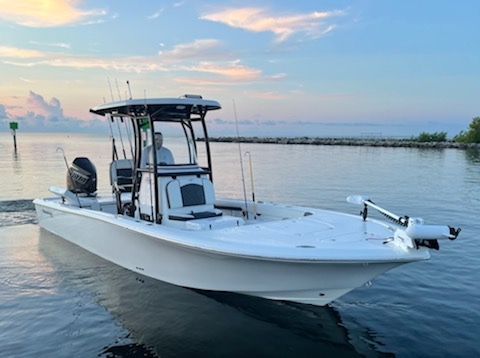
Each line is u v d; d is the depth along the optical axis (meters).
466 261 6.54
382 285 5.58
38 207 8.13
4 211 10.10
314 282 4.30
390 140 59.84
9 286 5.48
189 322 4.49
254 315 4.62
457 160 28.36
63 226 7.23
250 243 4.22
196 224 4.92
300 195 13.07
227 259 4.40
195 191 5.57
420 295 5.26
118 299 5.05
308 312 4.68
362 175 18.78
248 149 44.44
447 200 12.28
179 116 5.94
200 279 4.89
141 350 3.96
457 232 3.71
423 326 4.45
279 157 31.20
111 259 6.11
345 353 3.94
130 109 5.63
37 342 4.09
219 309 4.76
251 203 6.60
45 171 18.94
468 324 4.49
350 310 4.83
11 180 15.59
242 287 4.67
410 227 3.74
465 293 5.32
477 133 48.50
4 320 4.55
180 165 5.65
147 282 5.50
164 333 4.27
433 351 3.97
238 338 4.17
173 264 5.05
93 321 4.53
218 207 7.05
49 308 4.85
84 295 5.19
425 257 3.82
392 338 4.21
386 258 3.82
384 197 12.77
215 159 28.34
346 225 4.87
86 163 7.49
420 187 14.94
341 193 13.48
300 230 4.64
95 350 3.96
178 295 5.11
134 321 4.52
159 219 5.35
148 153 5.70
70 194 6.88
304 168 22.16
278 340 4.14
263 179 17.09
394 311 4.81
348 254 3.87
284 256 3.91
